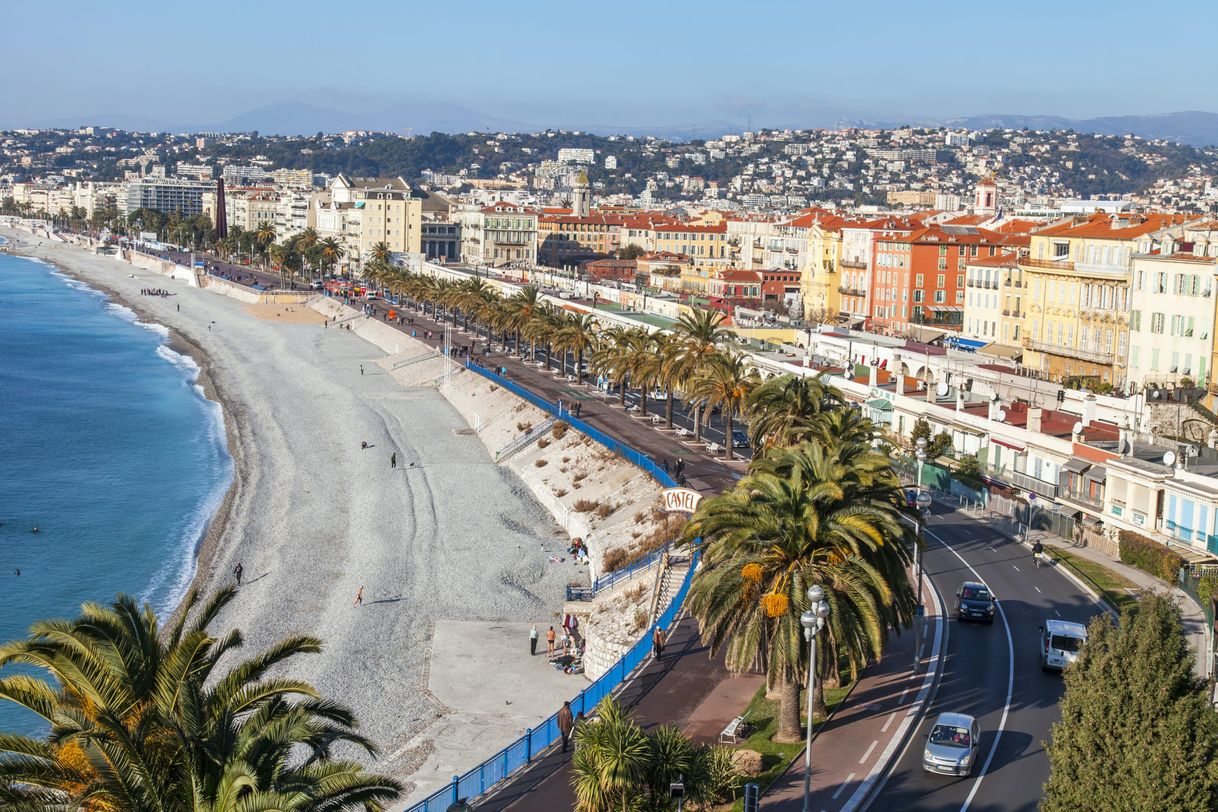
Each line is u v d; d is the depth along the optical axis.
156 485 141.12
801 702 57.44
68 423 177.38
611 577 92.19
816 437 85.38
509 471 143.50
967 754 50.12
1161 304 119.88
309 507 128.50
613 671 63.28
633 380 150.25
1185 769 38.66
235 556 111.12
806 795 46.28
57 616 96.00
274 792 31.05
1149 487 85.12
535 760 56.59
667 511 102.06
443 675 79.81
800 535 53.91
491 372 189.12
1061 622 64.00
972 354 154.75
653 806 45.19
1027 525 94.81
